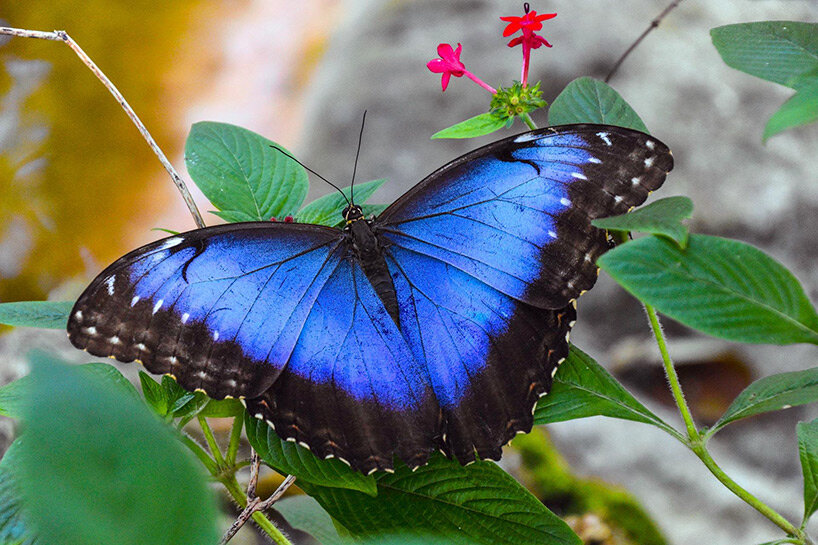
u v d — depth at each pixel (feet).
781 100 4.13
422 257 2.37
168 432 1.16
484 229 2.35
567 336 2.32
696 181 3.76
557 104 2.40
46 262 4.25
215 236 2.32
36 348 1.12
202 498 1.13
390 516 2.32
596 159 2.32
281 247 2.34
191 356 2.29
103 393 1.12
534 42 2.41
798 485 3.04
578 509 2.79
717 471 2.30
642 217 2.21
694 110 3.99
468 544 2.31
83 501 1.07
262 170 2.43
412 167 3.97
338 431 2.31
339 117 4.26
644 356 3.47
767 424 3.21
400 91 4.23
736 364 3.38
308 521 2.53
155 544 1.09
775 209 3.70
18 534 2.20
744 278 2.19
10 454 2.24
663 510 2.82
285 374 2.32
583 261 2.32
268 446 2.31
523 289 2.33
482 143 3.96
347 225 2.37
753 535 2.82
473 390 2.33
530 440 2.85
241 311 2.31
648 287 2.19
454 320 2.35
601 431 2.93
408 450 2.31
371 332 2.34
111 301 2.27
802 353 3.39
